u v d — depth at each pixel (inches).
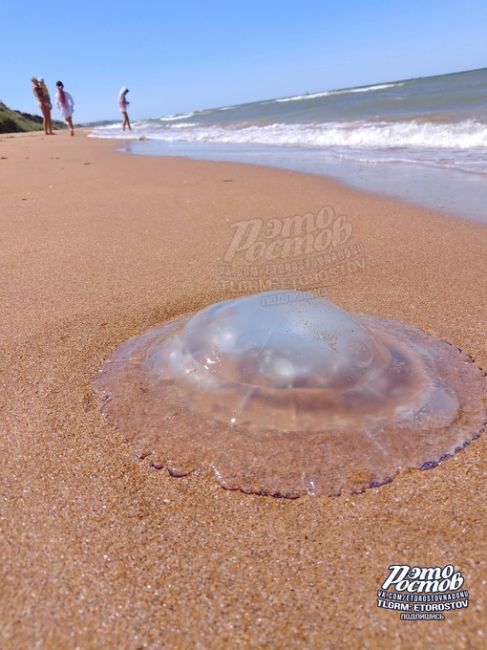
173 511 52.4
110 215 170.6
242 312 66.0
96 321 96.2
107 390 70.5
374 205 169.8
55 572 45.7
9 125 981.2
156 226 155.9
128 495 54.4
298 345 60.3
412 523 49.7
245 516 51.4
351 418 57.5
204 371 63.5
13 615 41.9
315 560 46.7
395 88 913.5
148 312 99.9
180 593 43.9
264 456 55.7
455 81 817.5
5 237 149.6
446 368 69.9
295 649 39.3
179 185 218.4
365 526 49.7
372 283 111.5
